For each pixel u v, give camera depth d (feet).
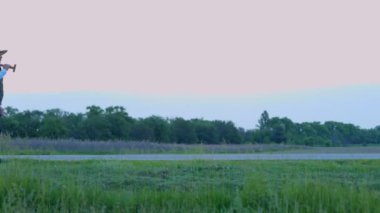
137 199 30.19
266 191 30.73
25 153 72.95
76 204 29.14
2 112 41.39
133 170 40.57
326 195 29.48
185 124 196.65
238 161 47.52
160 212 27.99
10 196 28.60
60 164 44.32
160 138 192.85
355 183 35.94
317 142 182.50
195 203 29.22
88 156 57.72
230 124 200.75
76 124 185.88
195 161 46.57
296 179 33.35
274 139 190.39
